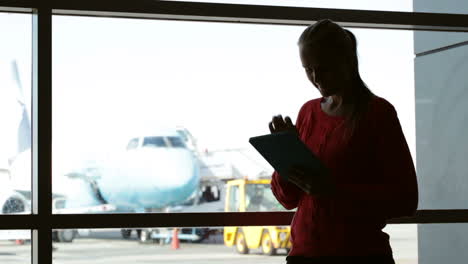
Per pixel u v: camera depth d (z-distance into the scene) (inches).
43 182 108.0
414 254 125.2
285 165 83.7
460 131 136.3
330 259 83.4
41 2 109.0
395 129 84.4
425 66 130.0
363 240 83.3
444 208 135.6
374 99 86.1
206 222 114.1
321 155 86.3
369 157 84.6
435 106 132.6
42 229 107.0
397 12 123.3
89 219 108.3
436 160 135.2
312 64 83.7
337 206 83.9
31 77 112.5
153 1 113.5
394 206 82.3
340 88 85.0
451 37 132.1
